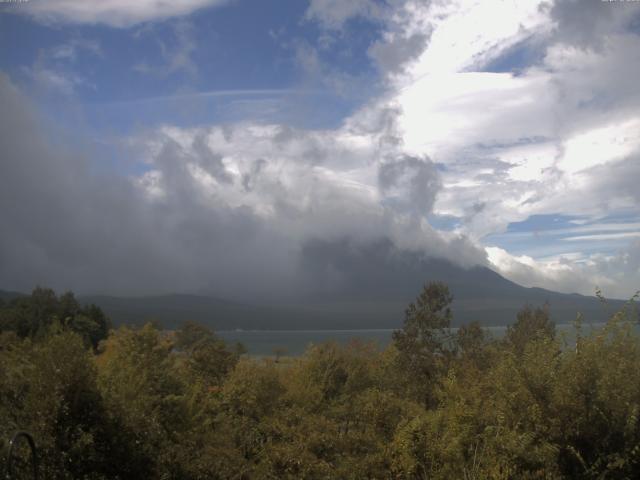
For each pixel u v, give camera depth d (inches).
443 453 342.6
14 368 375.6
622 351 312.2
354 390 786.8
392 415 463.5
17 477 309.4
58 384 344.2
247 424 532.4
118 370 464.1
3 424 337.4
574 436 295.3
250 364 754.2
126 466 361.1
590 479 283.1
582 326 334.0
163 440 408.5
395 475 385.4
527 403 312.5
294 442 453.1
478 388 368.5
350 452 436.5
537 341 346.6
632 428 279.1
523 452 289.9
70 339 366.3
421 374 820.0
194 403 547.2
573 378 299.1
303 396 686.5
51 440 333.7
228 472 426.3
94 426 351.9
